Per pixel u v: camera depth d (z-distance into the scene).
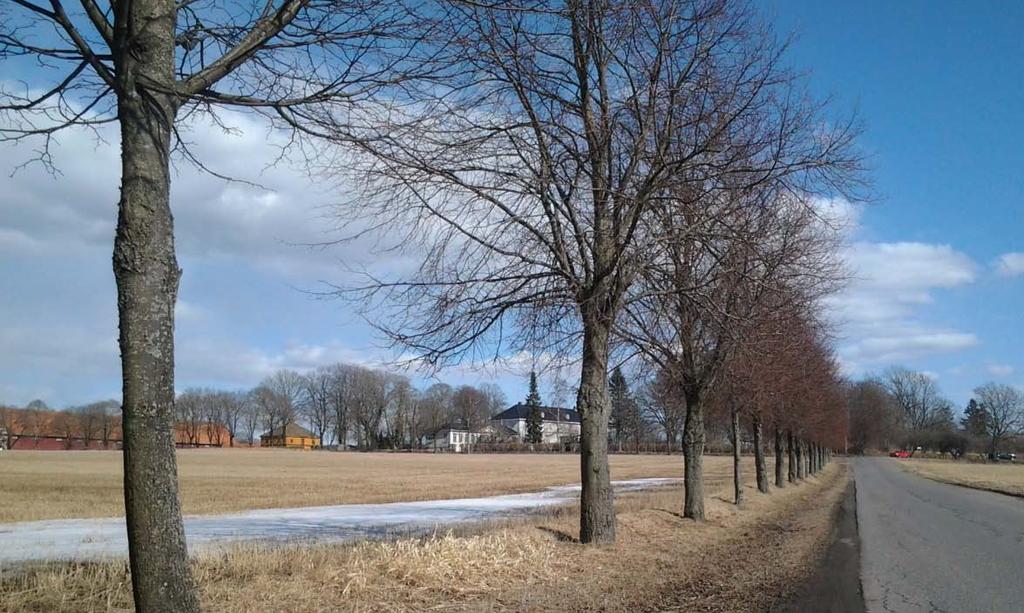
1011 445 130.38
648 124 11.00
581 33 11.02
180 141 6.52
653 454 101.50
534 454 104.44
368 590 7.95
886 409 127.44
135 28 5.24
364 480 41.94
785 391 24.56
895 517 22.73
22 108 6.00
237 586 7.70
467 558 9.34
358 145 7.03
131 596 7.20
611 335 13.60
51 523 18.00
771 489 33.25
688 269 13.16
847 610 8.98
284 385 131.38
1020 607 9.34
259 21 5.94
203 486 35.06
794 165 10.45
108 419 104.50
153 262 5.12
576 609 8.33
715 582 10.46
